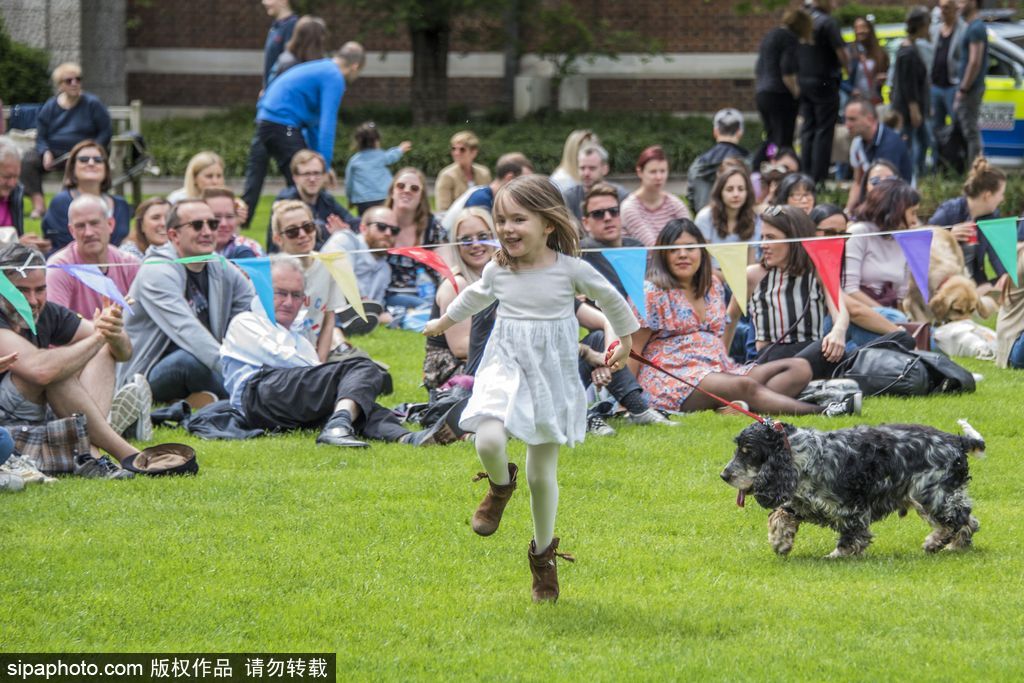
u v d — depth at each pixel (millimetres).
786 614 6766
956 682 5820
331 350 13148
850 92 27188
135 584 7301
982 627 6520
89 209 12219
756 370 12156
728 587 7254
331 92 21203
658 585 7340
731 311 13391
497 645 6414
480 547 8078
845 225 13938
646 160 16125
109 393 10508
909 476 7695
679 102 40344
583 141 17938
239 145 31422
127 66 40250
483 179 20250
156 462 9898
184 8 40375
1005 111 27688
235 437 11172
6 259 9609
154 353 12180
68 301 12133
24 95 32562
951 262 14875
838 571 7488
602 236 13531
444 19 35969
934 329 14906
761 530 8469
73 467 9797
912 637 6391
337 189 29562
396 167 31234
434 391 11641
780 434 7414
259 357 11555
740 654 6199
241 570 7559
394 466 10102
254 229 22859
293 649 6391
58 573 7434
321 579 7426
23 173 23547
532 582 7094
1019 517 8594
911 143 24922
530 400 6598
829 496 7570
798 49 23875
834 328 12445
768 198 17281
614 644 6402
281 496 9188
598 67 40375
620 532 8398
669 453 10367
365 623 6742
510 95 39594
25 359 9656
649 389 11984
